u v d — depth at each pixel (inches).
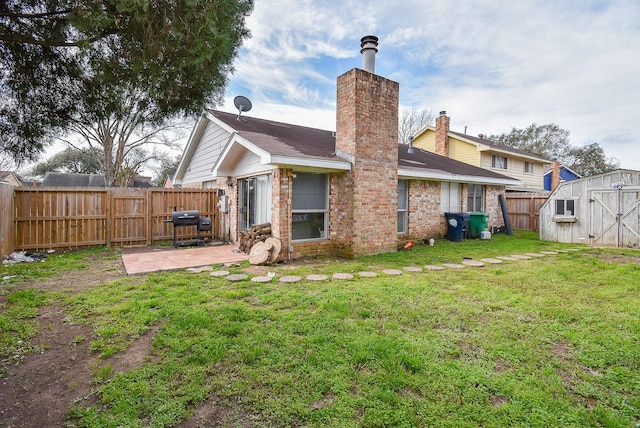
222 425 81.5
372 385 96.7
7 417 84.9
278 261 280.1
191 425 81.7
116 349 119.7
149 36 148.4
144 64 158.6
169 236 416.5
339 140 320.2
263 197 335.6
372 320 146.2
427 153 657.6
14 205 323.9
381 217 330.0
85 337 130.2
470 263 281.4
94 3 131.7
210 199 446.6
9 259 288.5
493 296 183.6
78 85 180.9
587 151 1392.7
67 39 160.7
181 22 146.3
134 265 260.7
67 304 167.0
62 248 352.5
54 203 347.9
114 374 104.1
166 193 415.5
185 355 114.7
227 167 394.6
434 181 447.2
